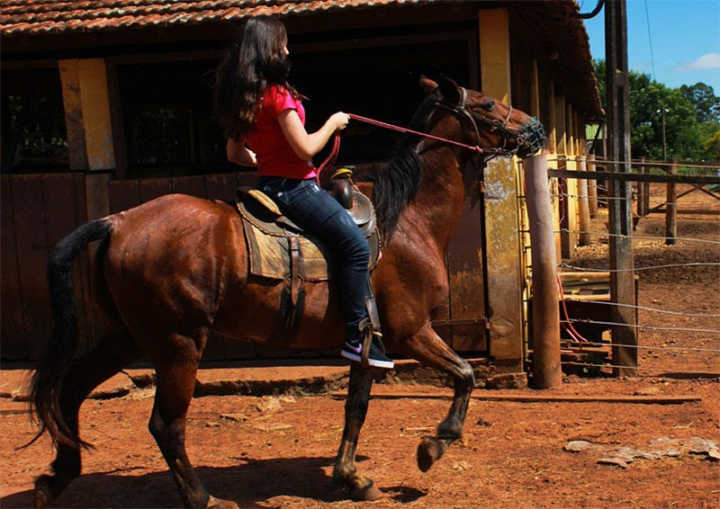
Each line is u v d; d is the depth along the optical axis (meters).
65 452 4.05
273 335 4.05
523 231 6.91
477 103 4.55
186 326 3.82
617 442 5.05
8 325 7.57
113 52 7.64
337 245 3.97
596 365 6.98
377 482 4.49
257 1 7.20
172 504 4.25
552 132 13.47
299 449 5.24
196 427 5.84
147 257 3.78
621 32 7.36
